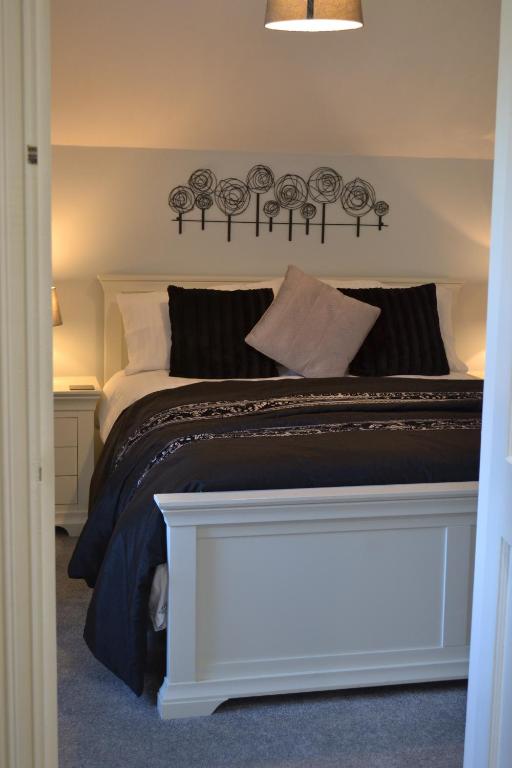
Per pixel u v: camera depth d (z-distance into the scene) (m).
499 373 1.90
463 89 4.56
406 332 4.71
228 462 2.78
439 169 5.18
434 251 5.25
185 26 4.04
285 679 2.73
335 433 3.15
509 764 1.84
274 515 2.63
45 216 1.59
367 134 4.91
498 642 1.92
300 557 2.70
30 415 1.62
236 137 4.85
